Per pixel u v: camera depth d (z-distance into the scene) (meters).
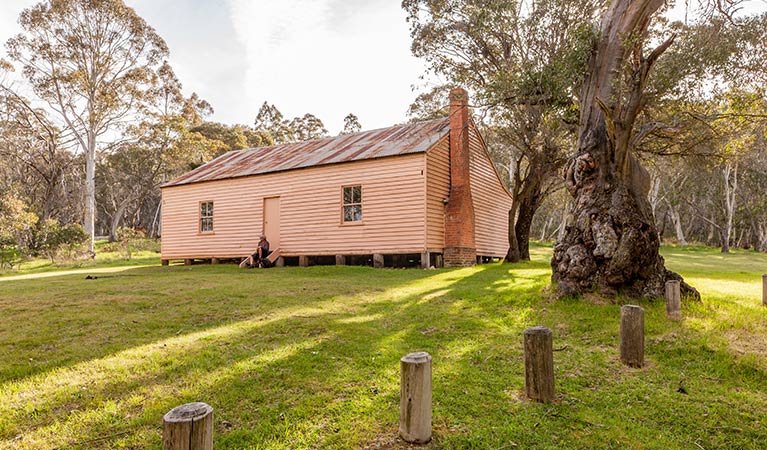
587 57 8.90
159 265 21.05
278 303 8.48
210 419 2.46
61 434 3.45
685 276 13.26
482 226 20.09
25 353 5.43
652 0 8.20
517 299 8.03
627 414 3.89
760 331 5.96
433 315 7.40
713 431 3.61
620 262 7.48
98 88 31.92
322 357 5.21
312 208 17.81
